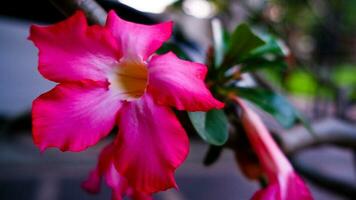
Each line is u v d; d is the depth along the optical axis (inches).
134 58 6.7
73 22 6.3
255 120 8.7
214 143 7.5
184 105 6.3
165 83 6.4
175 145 6.2
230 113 8.8
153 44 6.7
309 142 12.6
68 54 6.4
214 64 9.3
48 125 6.2
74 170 45.4
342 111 18.9
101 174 7.3
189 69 6.4
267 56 10.1
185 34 15.2
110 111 6.5
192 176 50.9
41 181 42.6
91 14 6.9
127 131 6.3
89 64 6.5
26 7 10.4
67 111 6.3
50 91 6.3
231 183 50.1
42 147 6.2
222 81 9.2
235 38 8.8
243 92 9.6
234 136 8.8
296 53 23.5
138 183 6.2
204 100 6.2
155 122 6.3
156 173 6.2
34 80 47.3
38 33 6.2
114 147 6.3
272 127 10.7
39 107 6.2
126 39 6.7
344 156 60.6
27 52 47.5
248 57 9.3
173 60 6.5
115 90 6.6
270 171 8.4
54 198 39.8
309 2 33.1
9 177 41.6
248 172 9.2
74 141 6.3
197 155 54.4
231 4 21.1
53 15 10.7
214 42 9.6
